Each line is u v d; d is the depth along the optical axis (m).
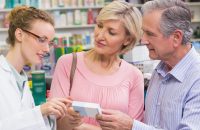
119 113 1.83
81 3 7.01
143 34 1.86
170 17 1.74
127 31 2.12
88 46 7.13
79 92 2.13
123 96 2.16
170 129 1.82
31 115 1.59
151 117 1.95
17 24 1.67
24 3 6.47
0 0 6.34
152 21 1.77
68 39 7.00
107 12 2.08
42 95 2.85
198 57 1.84
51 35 1.70
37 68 3.49
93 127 2.09
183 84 1.79
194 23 8.07
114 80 2.19
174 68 1.83
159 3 1.79
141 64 3.26
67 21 7.00
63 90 2.13
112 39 2.10
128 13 2.10
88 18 7.12
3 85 1.61
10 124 1.56
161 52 1.81
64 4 6.89
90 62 2.22
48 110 1.60
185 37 1.77
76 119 1.87
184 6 1.78
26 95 1.74
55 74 2.21
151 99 1.98
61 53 3.75
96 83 2.16
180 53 1.82
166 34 1.75
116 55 2.26
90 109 1.74
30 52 1.68
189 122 1.69
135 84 2.24
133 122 1.82
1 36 6.60
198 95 1.71
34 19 1.67
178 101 1.79
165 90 1.89
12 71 1.70
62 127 1.93
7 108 1.59
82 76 2.17
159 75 1.98
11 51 1.71
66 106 1.70
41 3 6.68
